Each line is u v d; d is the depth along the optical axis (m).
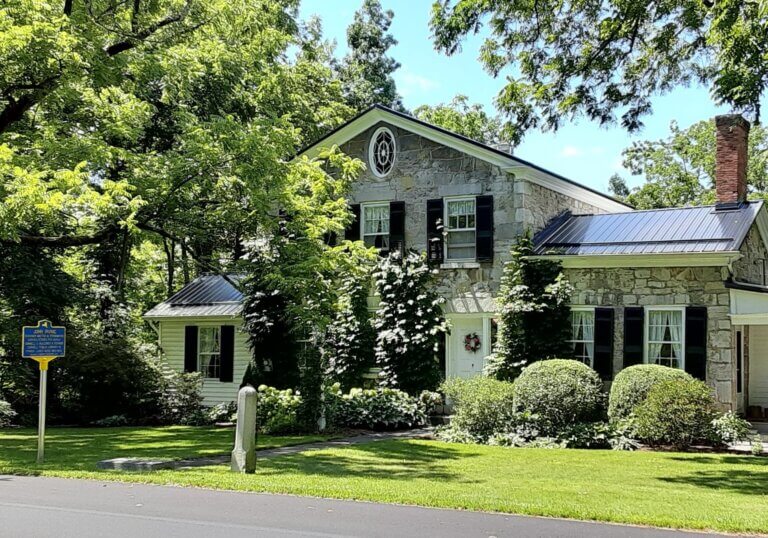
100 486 9.98
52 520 7.83
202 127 16.02
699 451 14.80
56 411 22.73
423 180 21.61
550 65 15.03
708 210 19.80
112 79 16.38
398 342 20.88
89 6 17.00
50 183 13.27
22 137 16.17
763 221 20.48
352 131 22.80
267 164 15.74
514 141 15.51
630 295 18.59
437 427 17.81
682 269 17.98
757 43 11.32
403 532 7.32
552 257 19.27
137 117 17.73
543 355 19.14
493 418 16.52
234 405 22.02
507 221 20.30
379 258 21.66
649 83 15.10
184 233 16.95
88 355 22.00
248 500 8.99
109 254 28.39
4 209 12.57
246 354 23.77
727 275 17.62
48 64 14.59
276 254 17.42
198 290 26.23
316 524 7.66
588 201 24.67
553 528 7.59
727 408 17.30
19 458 12.98
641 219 20.25
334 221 17.23
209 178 15.97
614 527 7.69
